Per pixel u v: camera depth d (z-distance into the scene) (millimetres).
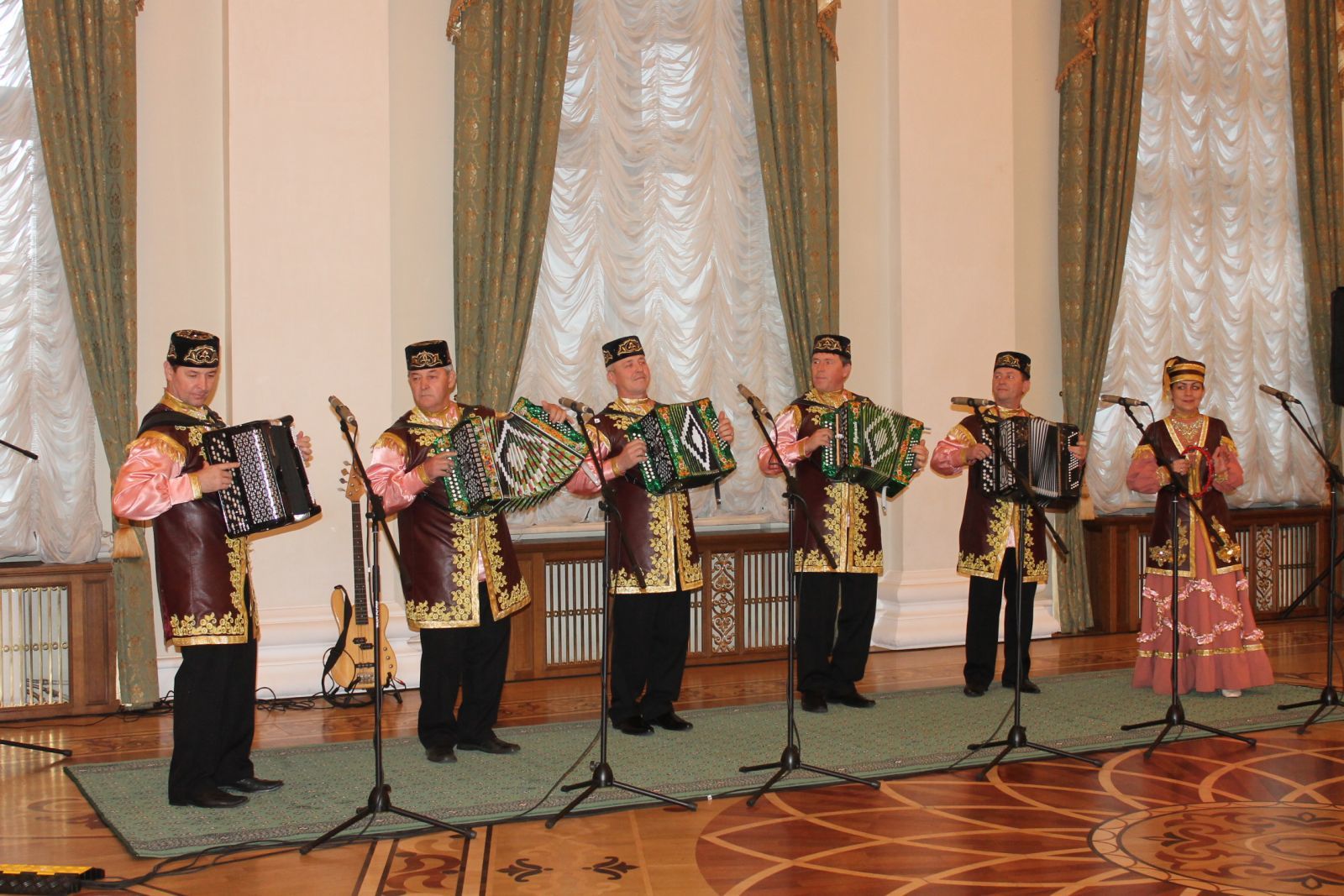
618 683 5289
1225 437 5965
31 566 5703
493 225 6500
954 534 7559
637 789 4098
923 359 7480
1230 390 8617
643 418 5098
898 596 7387
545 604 6773
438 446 4652
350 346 6188
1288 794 4293
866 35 7586
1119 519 8141
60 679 5781
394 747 5059
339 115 6207
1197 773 4582
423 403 4781
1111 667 6828
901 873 3490
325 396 6133
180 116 6164
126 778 4578
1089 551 8227
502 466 4512
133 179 5902
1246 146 8625
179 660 6035
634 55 7035
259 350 6020
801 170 7160
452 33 6512
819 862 3592
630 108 7031
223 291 6238
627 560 5207
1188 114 8453
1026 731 5152
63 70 5781
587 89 6891
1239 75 8578
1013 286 7754
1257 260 8734
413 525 4781
